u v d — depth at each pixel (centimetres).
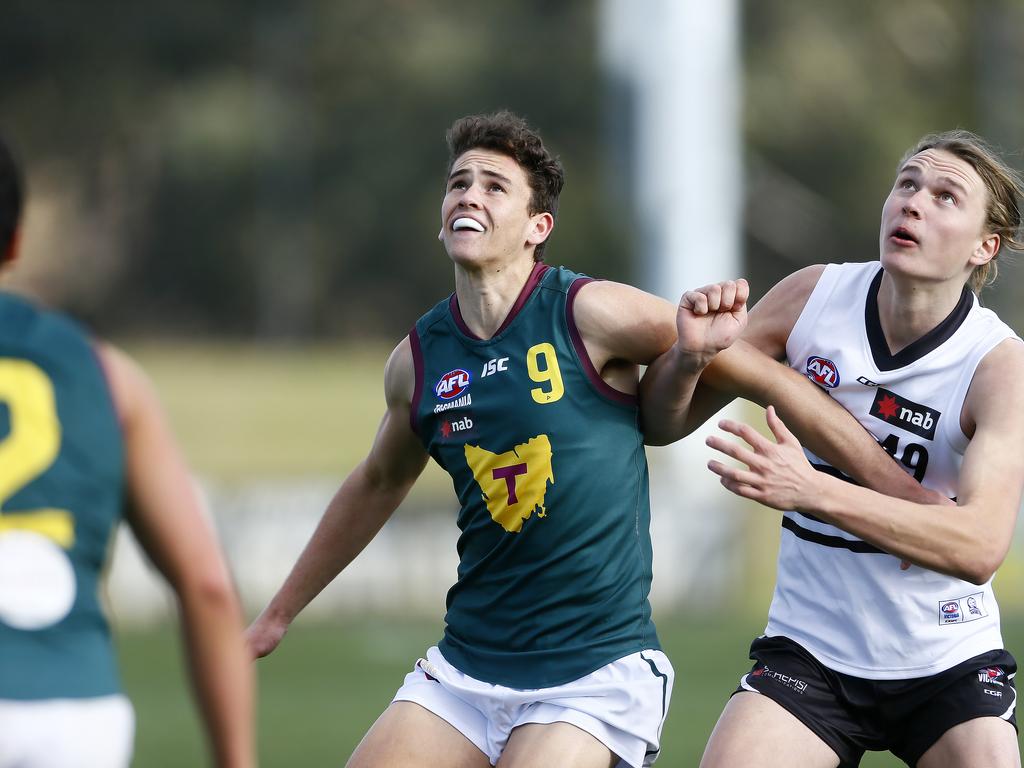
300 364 12888
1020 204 1539
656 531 5184
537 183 1540
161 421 1115
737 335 1456
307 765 2692
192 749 2881
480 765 1528
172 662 4081
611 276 13438
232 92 14850
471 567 1544
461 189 1533
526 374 1498
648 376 1533
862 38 15150
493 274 1527
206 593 1098
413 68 14525
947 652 1511
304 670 3922
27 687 1018
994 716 1491
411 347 1577
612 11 6931
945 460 1537
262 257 14875
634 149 6581
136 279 15225
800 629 1552
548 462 1487
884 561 1516
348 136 14712
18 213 1086
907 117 14912
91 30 14588
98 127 14788
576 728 1464
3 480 1034
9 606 1023
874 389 1547
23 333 1072
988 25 15138
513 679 1507
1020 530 5194
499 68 14225
